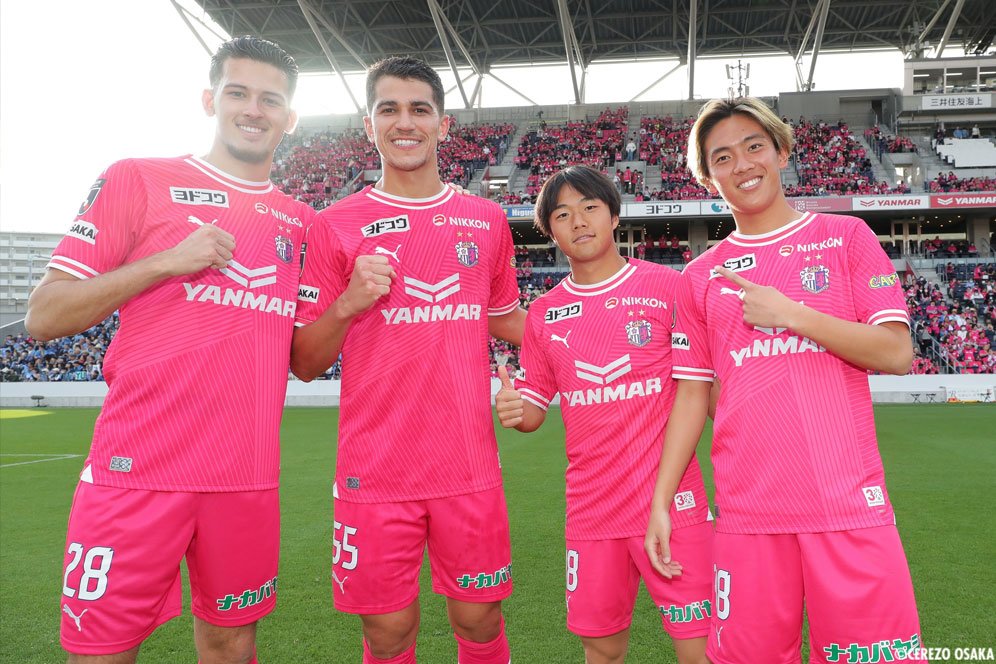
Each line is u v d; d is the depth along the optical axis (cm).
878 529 167
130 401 192
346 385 234
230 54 212
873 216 2292
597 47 3002
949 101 2612
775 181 194
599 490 225
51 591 378
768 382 182
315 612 343
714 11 2670
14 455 932
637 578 230
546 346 246
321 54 3045
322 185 2719
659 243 2358
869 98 2770
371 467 225
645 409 224
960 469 695
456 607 232
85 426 1325
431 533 231
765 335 185
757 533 177
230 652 206
